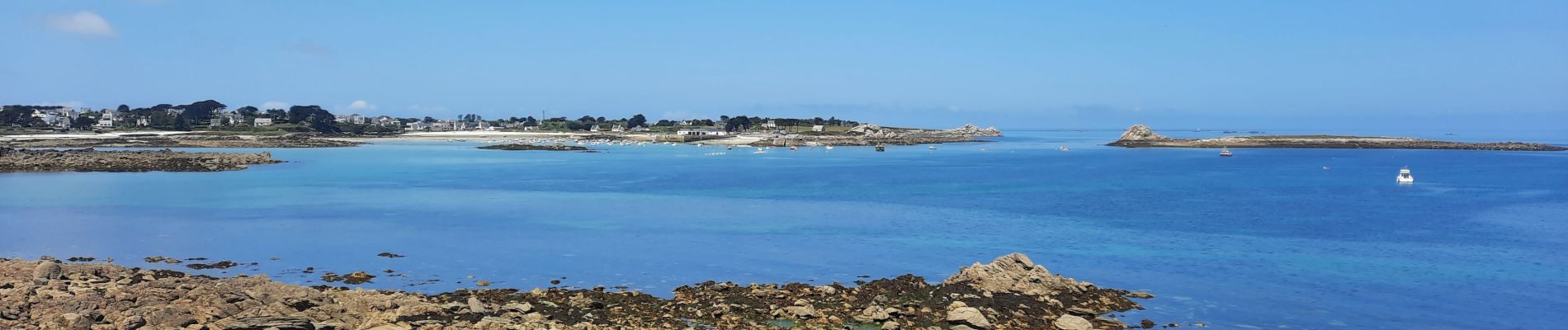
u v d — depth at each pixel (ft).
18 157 389.60
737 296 103.04
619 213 211.82
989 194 273.75
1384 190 295.28
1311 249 152.87
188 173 348.79
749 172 394.32
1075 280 113.50
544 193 270.67
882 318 92.27
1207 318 100.17
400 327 78.38
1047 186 312.29
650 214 208.23
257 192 264.31
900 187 302.04
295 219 196.13
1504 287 119.96
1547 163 492.13
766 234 172.35
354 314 84.28
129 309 80.02
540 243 158.51
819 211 216.95
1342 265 136.46
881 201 245.86
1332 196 267.80
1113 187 305.32
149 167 366.02
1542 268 133.90
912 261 141.38
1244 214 211.00
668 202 241.35
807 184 318.45
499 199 248.93
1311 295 114.01
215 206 221.46
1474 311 106.01
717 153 638.12
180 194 255.70
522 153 608.60
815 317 93.30
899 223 192.34
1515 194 276.21
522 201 241.55
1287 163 503.20
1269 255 146.20
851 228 183.21
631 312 95.09
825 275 128.57
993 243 160.56
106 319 76.79
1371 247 155.94
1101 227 185.68
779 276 126.93
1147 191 289.74
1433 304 109.60
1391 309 106.73
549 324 85.05
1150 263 138.00
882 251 151.43
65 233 169.99
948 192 280.10
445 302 96.63
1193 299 110.11
